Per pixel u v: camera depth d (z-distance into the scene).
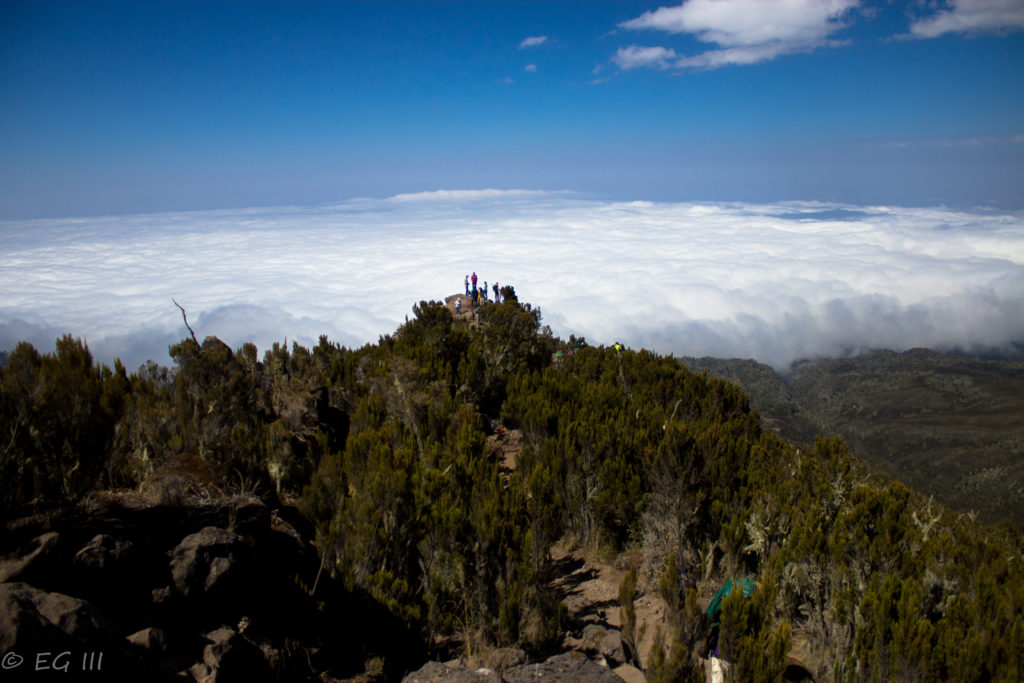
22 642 2.63
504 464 9.38
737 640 4.08
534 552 5.89
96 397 4.25
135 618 3.53
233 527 4.38
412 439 7.76
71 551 3.52
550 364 16.16
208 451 5.86
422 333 14.71
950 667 3.91
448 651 4.91
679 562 5.42
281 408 8.61
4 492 3.61
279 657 3.86
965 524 7.81
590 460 7.90
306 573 4.86
